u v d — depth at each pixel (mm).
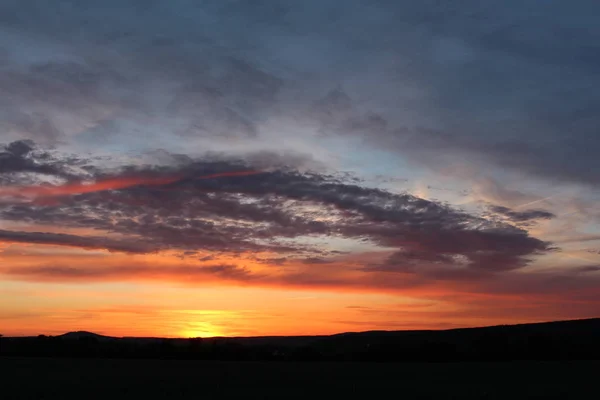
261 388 37438
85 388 36562
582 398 32094
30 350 85938
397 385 39594
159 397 31656
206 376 48062
